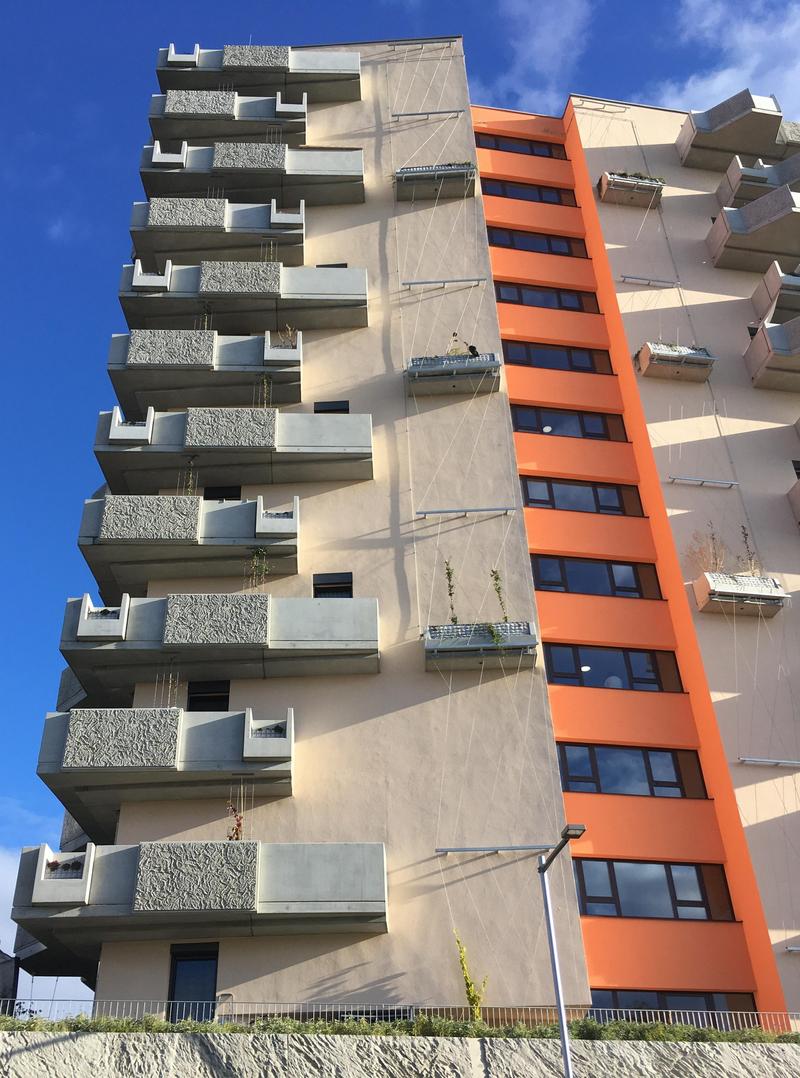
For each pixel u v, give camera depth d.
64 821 36.00
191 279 35.28
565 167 43.47
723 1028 24.11
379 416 34.22
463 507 32.44
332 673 29.67
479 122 43.81
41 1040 20.52
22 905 25.20
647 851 28.45
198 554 30.61
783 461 35.38
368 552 31.59
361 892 25.22
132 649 28.61
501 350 35.59
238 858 25.38
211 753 27.16
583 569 33.25
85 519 30.55
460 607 30.59
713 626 31.50
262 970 25.48
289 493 32.75
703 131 42.41
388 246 38.09
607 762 29.84
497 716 28.94
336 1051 20.69
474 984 24.94
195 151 38.41
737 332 38.53
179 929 25.61
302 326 36.03
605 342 38.59
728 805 28.80
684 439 35.22
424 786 27.80
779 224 38.84
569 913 25.95
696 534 33.28
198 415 32.12
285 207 39.12
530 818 27.30
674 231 40.97
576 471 35.12
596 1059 20.94
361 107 41.91
